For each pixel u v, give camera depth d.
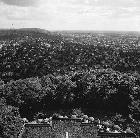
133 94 138.62
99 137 102.44
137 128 114.06
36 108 135.25
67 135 101.12
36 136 101.56
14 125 103.56
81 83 148.12
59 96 140.50
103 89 142.25
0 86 143.75
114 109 136.75
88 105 139.88
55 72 185.00
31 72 184.25
